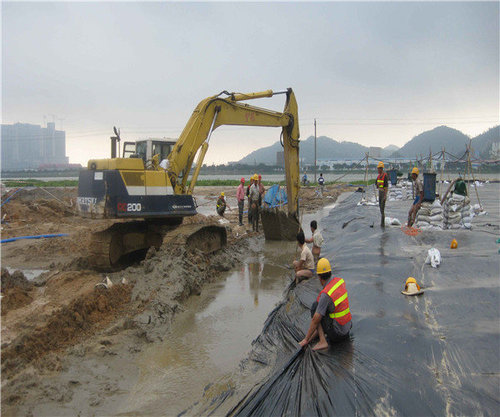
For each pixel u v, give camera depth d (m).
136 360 5.32
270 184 42.81
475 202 21.69
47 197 22.83
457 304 5.87
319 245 10.34
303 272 8.56
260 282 9.09
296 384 4.29
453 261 7.89
